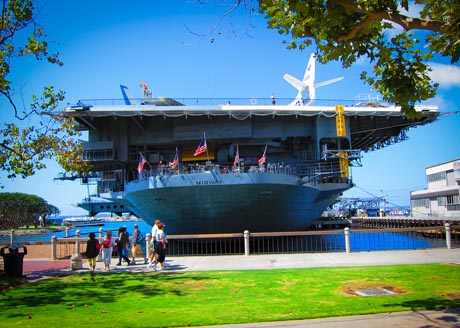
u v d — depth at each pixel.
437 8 8.48
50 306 8.73
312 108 36.44
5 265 12.83
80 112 33.94
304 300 8.84
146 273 13.97
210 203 29.55
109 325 7.11
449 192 54.41
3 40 13.69
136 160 40.31
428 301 8.34
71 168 16.28
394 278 11.34
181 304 8.78
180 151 41.44
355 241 41.69
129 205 42.84
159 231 14.92
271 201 30.33
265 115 37.62
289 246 36.94
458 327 6.39
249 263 15.73
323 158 37.47
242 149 41.00
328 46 8.28
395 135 46.78
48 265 16.81
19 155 15.04
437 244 34.91
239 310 8.08
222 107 34.75
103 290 10.67
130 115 34.41
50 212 126.12
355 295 9.27
